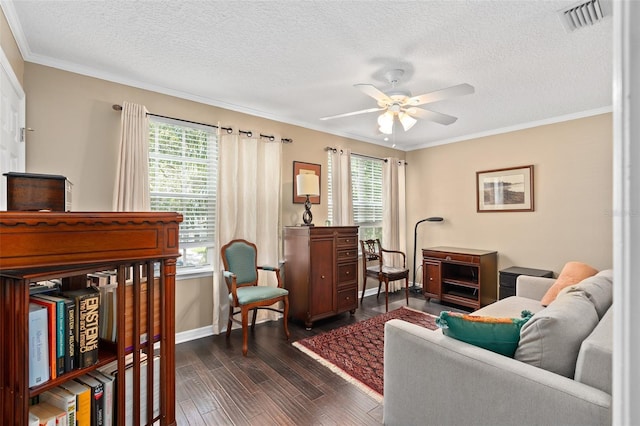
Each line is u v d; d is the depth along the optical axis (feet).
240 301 9.35
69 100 8.41
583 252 11.98
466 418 4.69
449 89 7.47
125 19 6.51
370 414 6.46
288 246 12.29
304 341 10.09
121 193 8.86
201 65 8.45
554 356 4.40
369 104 11.43
